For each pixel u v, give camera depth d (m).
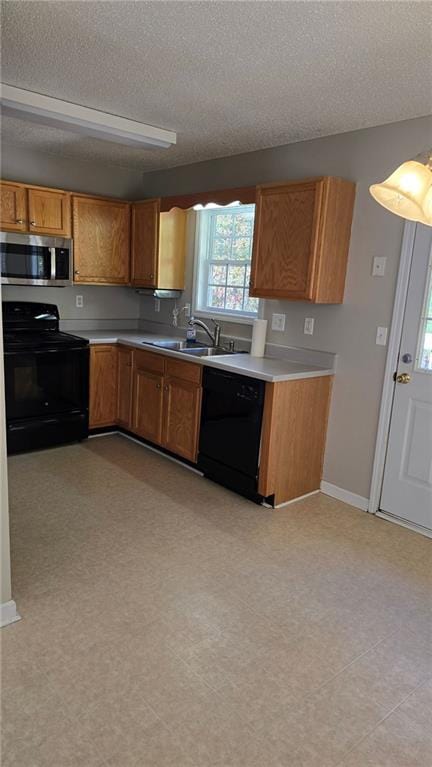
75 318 4.64
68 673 1.77
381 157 2.94
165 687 1.74
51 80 2.54
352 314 3.17
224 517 3.02
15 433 3.77
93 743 1.51
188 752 1.50
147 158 4.19
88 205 4.20
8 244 3.73
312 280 3.04
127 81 2.52
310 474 3.37
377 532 2.94
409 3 1.68
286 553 2.65
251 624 2.09
